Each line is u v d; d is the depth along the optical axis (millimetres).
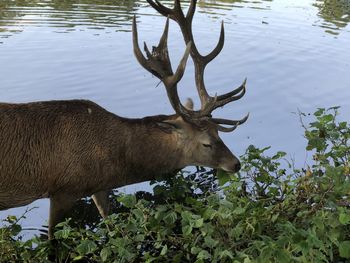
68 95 8734
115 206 6090
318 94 9250
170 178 5914
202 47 11711
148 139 5574
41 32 12258
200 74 5883
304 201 5004
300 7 16484
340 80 9992
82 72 9773
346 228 4449
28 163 5160
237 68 10445
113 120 5504
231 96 5762
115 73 9797
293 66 10711
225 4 16406
